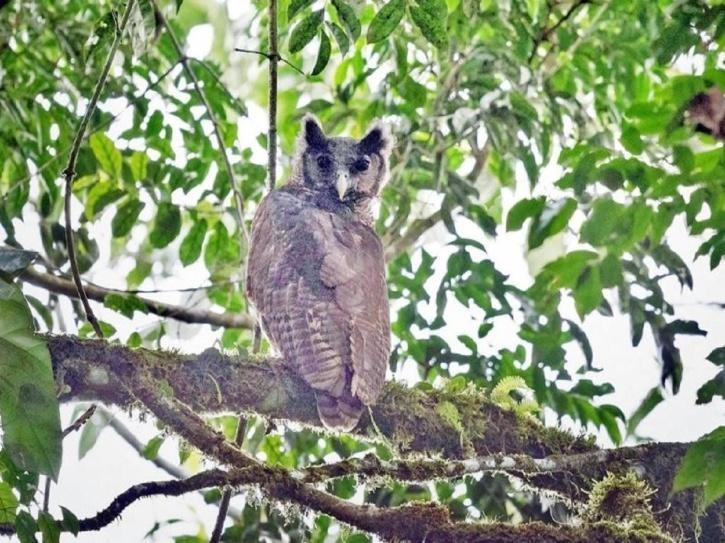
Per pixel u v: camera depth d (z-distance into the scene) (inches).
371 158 517.7
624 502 366.6
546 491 385.7
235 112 575.2
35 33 538.9
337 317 387.2
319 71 366.6
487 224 498.6
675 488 314.3
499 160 573.6
